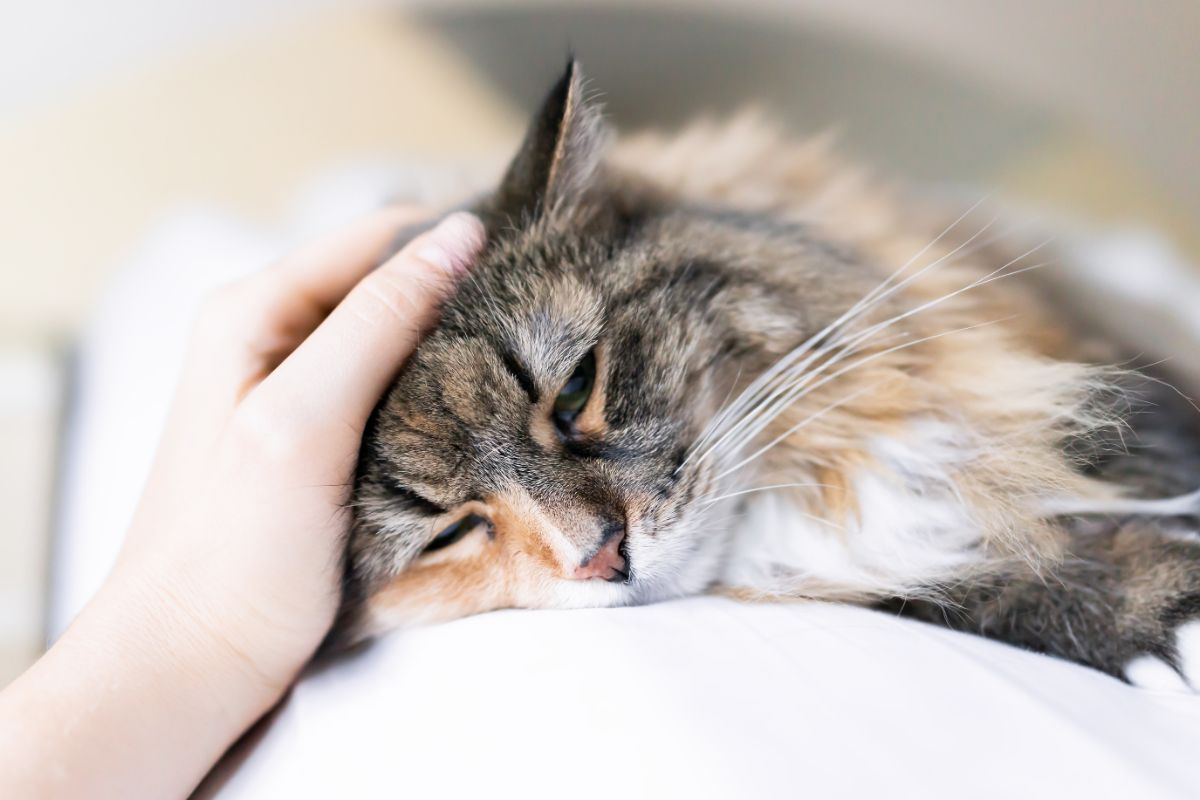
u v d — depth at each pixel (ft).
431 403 1.15
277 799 0.96
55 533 1.47
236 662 1.07
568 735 0.91
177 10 1.52
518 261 1.20
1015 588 1.18
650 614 1.07
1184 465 1.24
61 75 1.54
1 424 1.49
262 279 1.28
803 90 1.38
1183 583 1.12
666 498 1.19
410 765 0.93
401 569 1.18
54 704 1.01
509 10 1.45
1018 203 1.34
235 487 1.06
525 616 1.08
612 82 1.41
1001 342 1.26
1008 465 1.23
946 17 1.32
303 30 1.54
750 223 1.29
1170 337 1.28
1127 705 0.97
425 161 1.54
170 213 1.62
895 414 1.25
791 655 0.98
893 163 1.36
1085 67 1.32
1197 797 0.86
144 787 1.02
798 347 1.24
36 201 1.58
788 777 0.86
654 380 1.20
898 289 1.21
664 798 0.86
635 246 1.23
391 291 1.11
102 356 1.53
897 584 1.20
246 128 1.59
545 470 1.17
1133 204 1.33
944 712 0.91
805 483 1.23
